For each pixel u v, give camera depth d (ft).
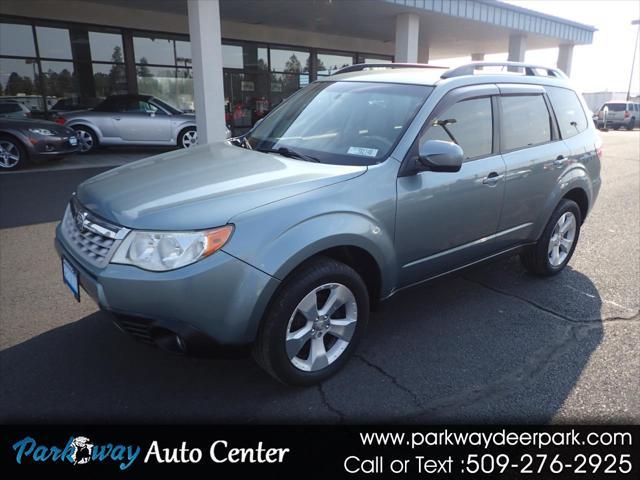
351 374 9.64
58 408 8.54
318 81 13.30
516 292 13.64
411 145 9.91
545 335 11.28
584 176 14.32
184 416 8.40
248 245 7.78
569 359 10.29
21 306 12.24
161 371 9.64
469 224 11.25
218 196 8.25
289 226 8.13
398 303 12.87
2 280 13.85
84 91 43.96
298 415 8.46
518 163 12.09
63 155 32.53
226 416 8.42
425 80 11.17
